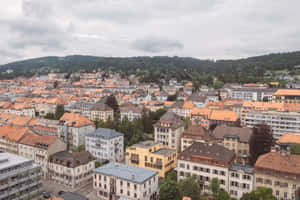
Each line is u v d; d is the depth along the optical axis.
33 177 99.56
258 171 90.12
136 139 168.38
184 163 106.06
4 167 90.31
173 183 94.31
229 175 96.31
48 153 125.31
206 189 101.12
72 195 91.81
